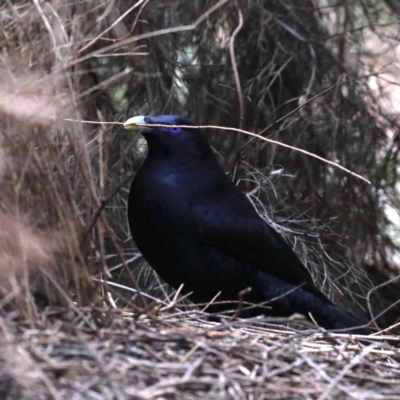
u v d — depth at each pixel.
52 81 5.87
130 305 6.09
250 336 5.78
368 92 10.76
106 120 9.70
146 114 9.99
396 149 10.88
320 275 10.08
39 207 5.72
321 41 10.58
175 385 4.81
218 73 10.29
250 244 7.46
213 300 6.83
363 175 10.70
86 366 4.75
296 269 7.68
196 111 10.19
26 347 4.75
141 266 9.45
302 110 10.34
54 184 5.77
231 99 10.25
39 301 5.62
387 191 11.12
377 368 5.62
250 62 10.34
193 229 7.30
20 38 6.04
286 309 7.69
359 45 10.82
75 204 6.00
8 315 5.13
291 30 10.17
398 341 7.00
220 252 7.42
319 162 10.56
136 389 4.74
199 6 9.84
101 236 5.98
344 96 10.61
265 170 10.18
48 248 5.66
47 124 5.76
